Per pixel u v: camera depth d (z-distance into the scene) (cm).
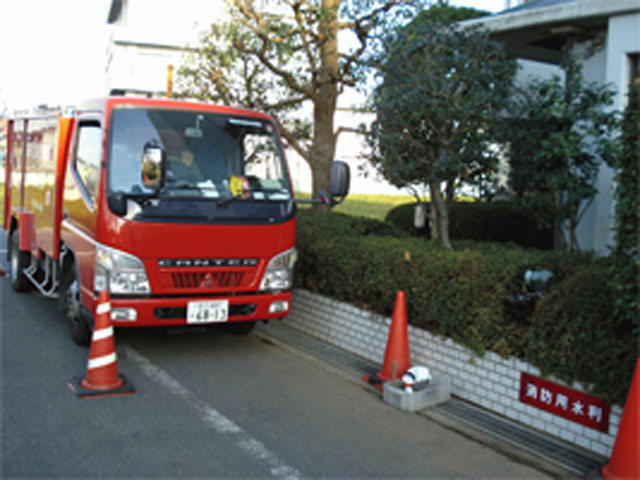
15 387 509
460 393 527
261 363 614
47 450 401
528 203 689
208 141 602
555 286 482
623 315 405
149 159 532
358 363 620
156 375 561
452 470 402
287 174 640
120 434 431
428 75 631
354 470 396
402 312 551
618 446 373
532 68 1038
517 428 466
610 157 623
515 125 675
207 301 571
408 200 2264
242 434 442
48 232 723
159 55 2473
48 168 731
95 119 603
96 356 510
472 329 507
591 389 423
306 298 726
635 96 383
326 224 799
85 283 582
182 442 423
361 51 873
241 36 845
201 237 563
